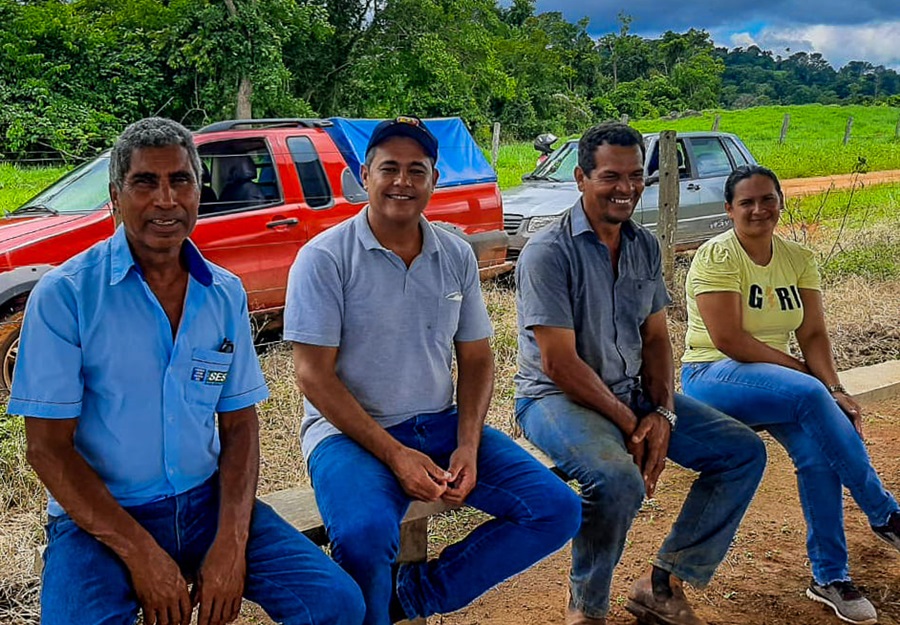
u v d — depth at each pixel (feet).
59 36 75.92
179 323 7.21
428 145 8.64
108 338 6.92
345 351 8.66
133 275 7.04
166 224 6.96
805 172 69.21
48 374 6.71
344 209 20.57
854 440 9.75
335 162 20.62
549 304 9.46
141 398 7.05
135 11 79.71
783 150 83.76
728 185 11.19
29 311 6.83
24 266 16.21
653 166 28.37
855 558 11.35
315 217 20.03
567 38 199.72
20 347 6.87
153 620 6.72
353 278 8.54
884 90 424.05
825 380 11.15
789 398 10.04
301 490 9.63
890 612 10.14
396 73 86.48
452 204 23.27
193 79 79.15
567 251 9.62
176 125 7.26
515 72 132.98
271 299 19.53
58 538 6.95
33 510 11.88
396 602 8.57
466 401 8.99
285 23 79.00
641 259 10.03
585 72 202.08
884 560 11.30
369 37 86.99
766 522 12.27
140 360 7.02
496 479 8.47
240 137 19.40
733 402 10.66
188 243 7.39
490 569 8.32
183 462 7.30
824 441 9.78
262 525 7.57
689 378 11.52
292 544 7.36
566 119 143.64
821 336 11.43
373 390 8.71
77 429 7.05
